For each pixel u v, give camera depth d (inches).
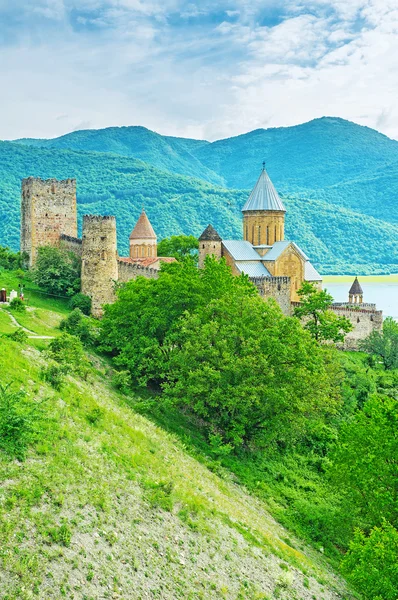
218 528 1090.1
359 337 3457.2
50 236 3518.7
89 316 2847.0
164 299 2097.7
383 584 1021.2
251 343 1772.9
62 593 733.9
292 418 1722.4
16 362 1249.4
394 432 1338.6
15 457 912.9
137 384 1990.7
